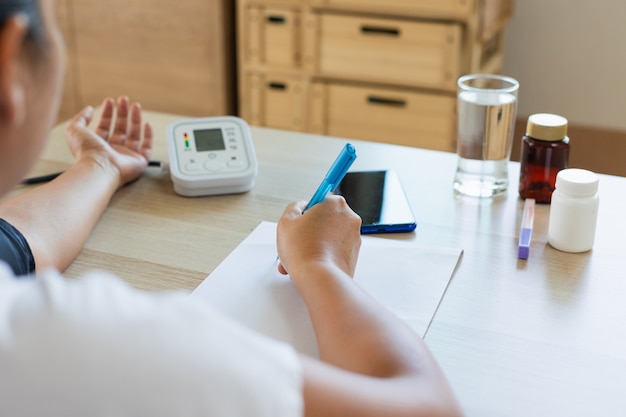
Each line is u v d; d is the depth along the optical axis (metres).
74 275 0.93
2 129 0.43
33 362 0.42
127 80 2.77
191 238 1.01
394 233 1.03
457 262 0.95
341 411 0.52
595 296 0.89
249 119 2.68
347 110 2.54
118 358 0.43
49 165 1.21
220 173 1.13
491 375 0.75
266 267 0.93
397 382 0.59
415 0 2.31
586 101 2.88
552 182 1.10
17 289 0.46
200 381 0.43
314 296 0.75
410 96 2.44
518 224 1.05
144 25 2.67
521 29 2.87
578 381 0.75
